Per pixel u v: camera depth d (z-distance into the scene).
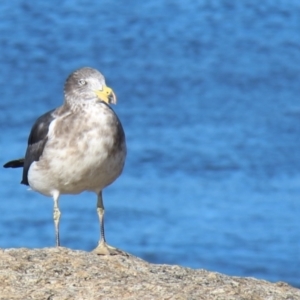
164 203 29.66
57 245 11.95
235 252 26.08
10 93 42.94
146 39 52.75
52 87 44.25
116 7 57.72
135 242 26.89
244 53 50.62
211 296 9.98
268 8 57.84
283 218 28.58
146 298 9.79
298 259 25.48
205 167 33.25
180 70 47.31
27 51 49.78
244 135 37.34
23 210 28.41
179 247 26.53
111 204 29.27
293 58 49.81
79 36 52.62
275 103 42.41
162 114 40.09
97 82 11.81
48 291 9.93
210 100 42.66
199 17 56.53
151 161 33.44
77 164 11.61
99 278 10.34
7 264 10.53
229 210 29.28
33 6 57.12
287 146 36.16
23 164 13.37
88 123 11.58
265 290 10.34
